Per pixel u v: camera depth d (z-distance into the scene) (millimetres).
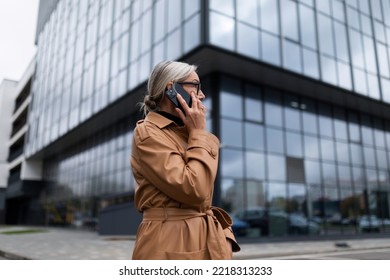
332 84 15961
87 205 24188
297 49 14984
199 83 1684
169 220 1477
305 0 15992
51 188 31938
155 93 1671
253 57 13359
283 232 14805
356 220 17781
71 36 26859
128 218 16172
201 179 1438
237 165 14047
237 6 13375
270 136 15422
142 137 1524
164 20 14930
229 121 14195
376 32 19062
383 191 19656
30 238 16094
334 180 17406
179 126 1635
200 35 12344
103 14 21672
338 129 18359
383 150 20469
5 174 45406
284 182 15398
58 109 27375
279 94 16266
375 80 18156
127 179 19562
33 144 32906
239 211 13719
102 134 23500
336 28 17016
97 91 20750
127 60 17766
